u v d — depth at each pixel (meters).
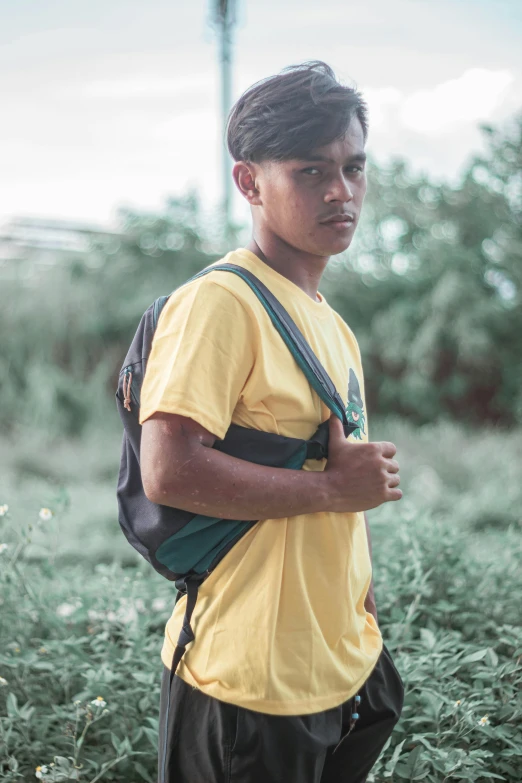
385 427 10.49
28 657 2.59
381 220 11.95
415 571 3.04
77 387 10.34
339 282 11.59
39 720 2.53
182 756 1.52
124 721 2.45
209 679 1.47
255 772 1.45
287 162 1.51
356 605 1.65
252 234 1.66
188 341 1.42
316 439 1.50
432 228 11.80
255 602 1.46
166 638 1.62
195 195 11.28
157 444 1.40
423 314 11.16
